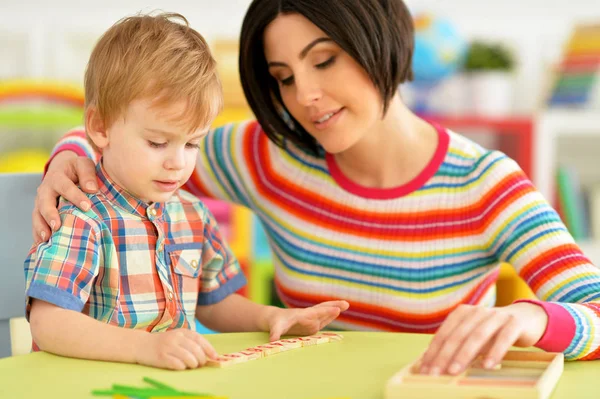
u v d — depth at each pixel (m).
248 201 1.45
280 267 1.44
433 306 1.31
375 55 1.18
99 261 1.05
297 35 1.17
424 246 1.31
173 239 1.16
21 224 1.26
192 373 0.87
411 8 3.13
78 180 1.14
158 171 1.06
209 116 1.07
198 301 1.25
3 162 2.65
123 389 0.79
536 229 1.19
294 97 1.23
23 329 1.50
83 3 2.96
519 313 0.90
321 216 1.37
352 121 1.22
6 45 2.84
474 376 0.81
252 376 0.86
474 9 3.14
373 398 0.78
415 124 1.35
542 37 3.15
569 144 3.17
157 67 1.03
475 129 2.91
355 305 1.35
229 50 2.79
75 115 2.60
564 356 0.94
